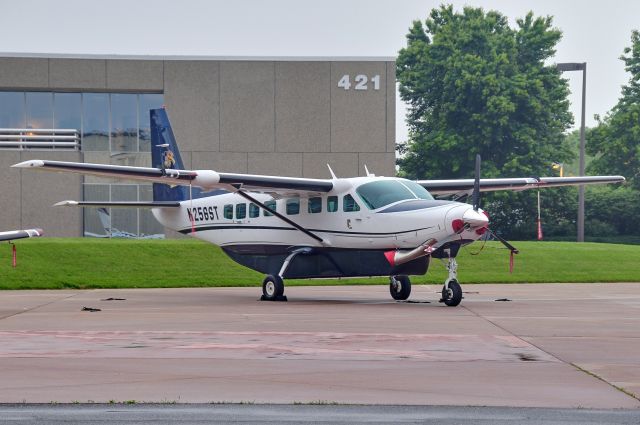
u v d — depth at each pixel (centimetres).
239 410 1966
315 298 5528
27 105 10200
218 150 9931
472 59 15900
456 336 3256
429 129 16950
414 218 4784
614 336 3262
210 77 9925
